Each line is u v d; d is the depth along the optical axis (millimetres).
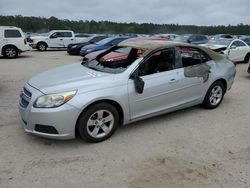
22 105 4188
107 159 3781
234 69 6203
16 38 16266
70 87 3994
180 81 4988
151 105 4695
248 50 14383
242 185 3256
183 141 4359
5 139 4289
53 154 3887
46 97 3871
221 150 4094
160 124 5012
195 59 5391
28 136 4402
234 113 5703
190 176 3412
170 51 4965
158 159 3801
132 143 4258
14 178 3309
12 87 7762
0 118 5164
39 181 3262
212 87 5691
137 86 4383
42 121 3848
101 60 5305
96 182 3264
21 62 14109
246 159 3850
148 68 4684
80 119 4000
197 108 5918
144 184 3238
